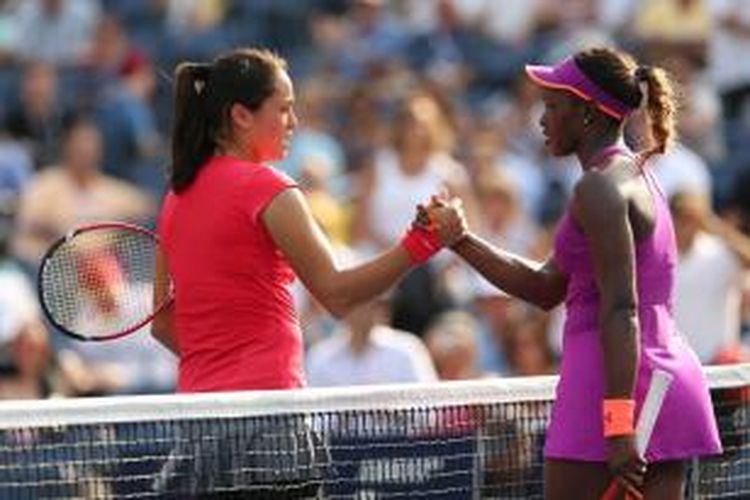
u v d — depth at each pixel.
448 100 60.78
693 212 40.56
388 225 50.53
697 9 63.59
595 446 21.36
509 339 43.06
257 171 22.56
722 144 61.06
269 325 22.70
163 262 23.88
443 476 23.91
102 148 60.69
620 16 65.31
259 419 22.67
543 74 22.00
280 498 22.80
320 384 38.75
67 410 21.95
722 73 62.81
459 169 51.31
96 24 66.06
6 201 56.44
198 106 22.89
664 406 21.39
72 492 22.16
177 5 68.81
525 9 66.44
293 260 22.44
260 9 68.25
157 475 22.39
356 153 58.09
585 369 21.48
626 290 20.88
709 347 40.72
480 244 22.86
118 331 24.58
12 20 65.94
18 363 41.00
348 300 22.44
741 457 25.47
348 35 65.69
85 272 24.58
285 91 22.97
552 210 55.84
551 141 22.06
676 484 21.80
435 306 45.12
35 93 61.47
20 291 44.38
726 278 40.66
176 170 22.89
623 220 20.95
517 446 24.42
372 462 23.48
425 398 23.86
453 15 66.44
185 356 23.08
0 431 21.83
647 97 21.92
